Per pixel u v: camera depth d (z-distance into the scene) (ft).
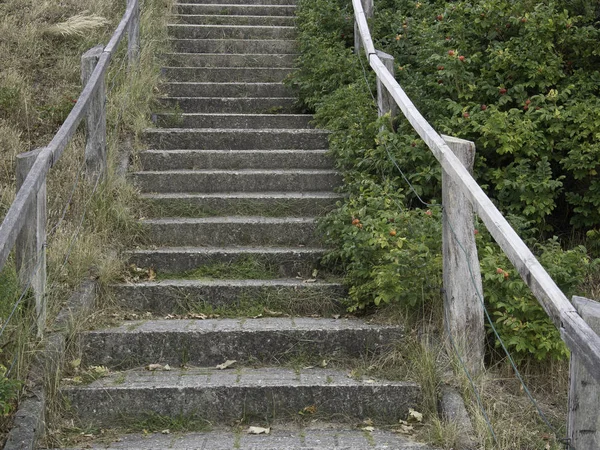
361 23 24.64
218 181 20.57
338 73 25.13
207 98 25.53
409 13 28.94
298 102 25.52
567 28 22.03
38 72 26.18
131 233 18.20
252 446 12.12
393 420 13.30
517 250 9.91
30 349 12.92
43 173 13.06
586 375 8.96
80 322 14.55
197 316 15.88
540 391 13.98
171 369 14.40
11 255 14.62
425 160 19.08
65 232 17.13
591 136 20.12
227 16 31.53
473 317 13.91
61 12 30.22
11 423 11.78
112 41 22.02
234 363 14.64
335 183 20.72
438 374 13.47
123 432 12.86
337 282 16.84
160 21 30.07
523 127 19.45
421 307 14.94
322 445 12.19
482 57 22.86
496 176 19.35
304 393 13.32
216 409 13.23
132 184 20.07
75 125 15.74
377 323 15.17
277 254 17.56
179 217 19.22
